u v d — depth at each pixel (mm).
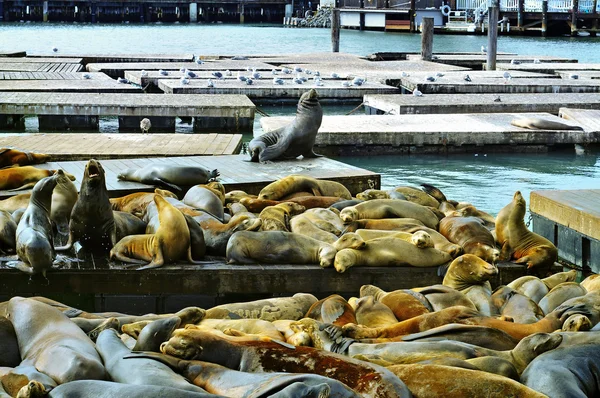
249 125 24781
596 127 21938
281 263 10125
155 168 13336
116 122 26109
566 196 12961
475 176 18422
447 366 6199
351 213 10922
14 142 17891
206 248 10461
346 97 29953
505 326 7543
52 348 6617
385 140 20844
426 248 10156
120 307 9930
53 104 24094
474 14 73500
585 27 71000
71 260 10016
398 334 7492
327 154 20781
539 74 35656
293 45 61906
